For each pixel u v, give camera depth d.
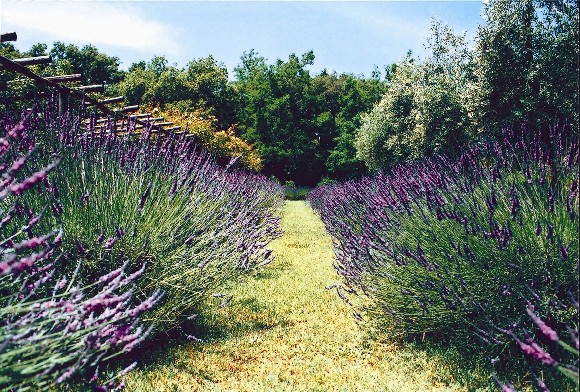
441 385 3.52
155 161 4.47
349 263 5.00
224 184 6.47
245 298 6.02
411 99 19.86
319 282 6.99
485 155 4.45
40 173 1.54
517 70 11.73
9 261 1.47
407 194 4.66
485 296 3.66
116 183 4.07
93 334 1.78
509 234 3.39
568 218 3.33
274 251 10.20
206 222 4.78
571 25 10.54
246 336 4.57
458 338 4.10
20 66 4.08
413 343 4.29
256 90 51.78
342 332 4.72
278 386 3.50
